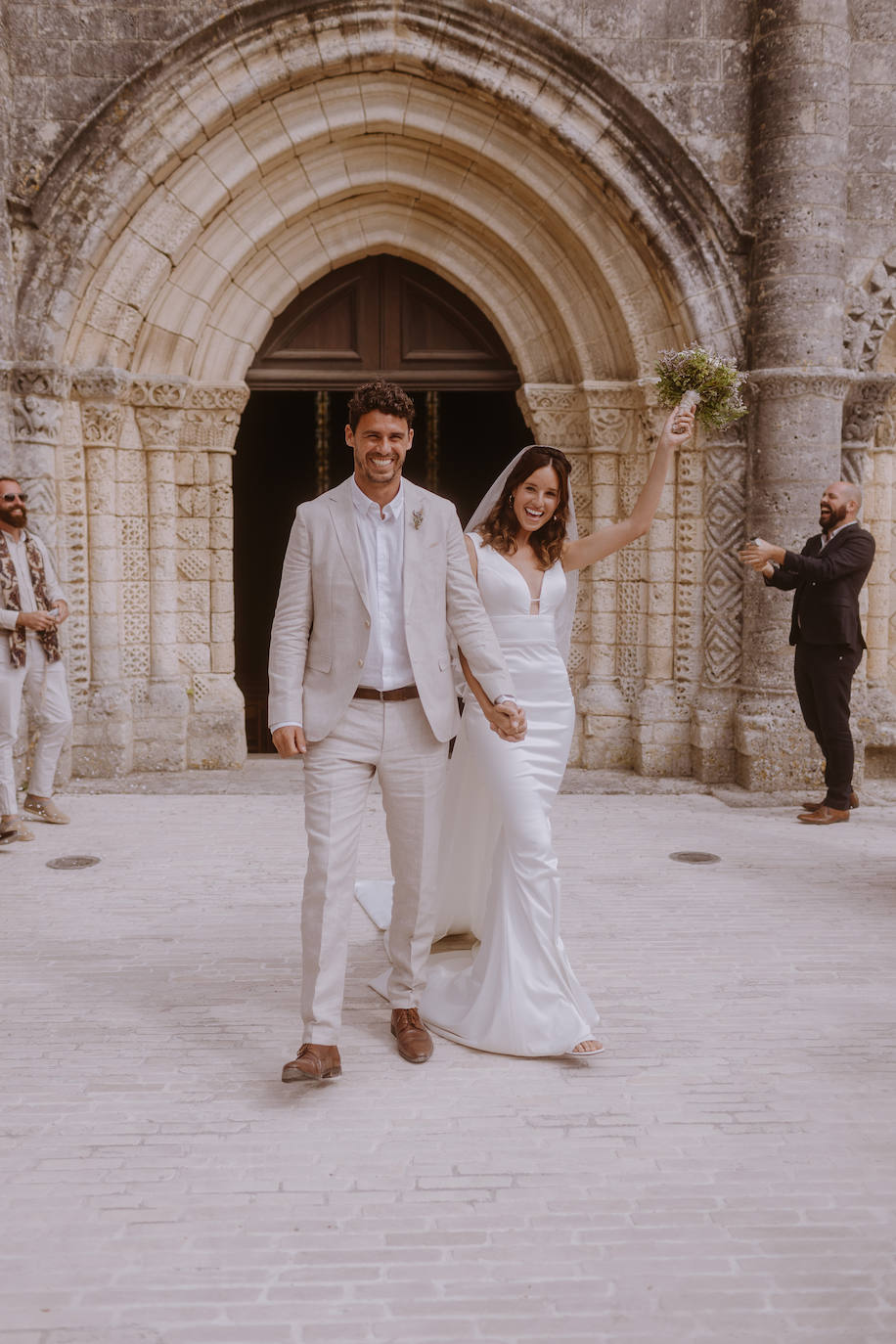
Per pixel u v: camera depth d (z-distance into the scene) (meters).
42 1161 2.87
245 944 4.50
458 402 12.98
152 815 6.65
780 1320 2.29
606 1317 2.29
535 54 7.05
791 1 6.88
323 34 6.98
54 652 6.18
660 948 4.49
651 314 7.52
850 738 6.58
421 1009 3.82
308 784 3.36
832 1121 3.11
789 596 7.23
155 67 6.89
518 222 7.66
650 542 7.71
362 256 7.96
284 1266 2.45
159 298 7.49
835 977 4.19
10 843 5.97
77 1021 3.76
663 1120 3.12
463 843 4.14
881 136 7.27
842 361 7.29
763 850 5.98
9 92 6.97
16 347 7.03
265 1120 3.10
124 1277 2.40
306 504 3.37
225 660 8.00
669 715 7.71
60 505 7.33
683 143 7.21
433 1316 2.29
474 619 3.46
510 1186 2.77
